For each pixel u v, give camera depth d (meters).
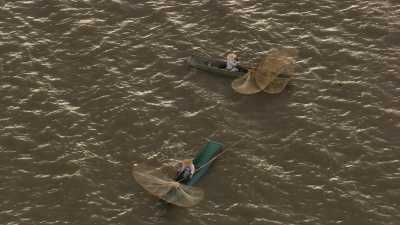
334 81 154.12
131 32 169.25
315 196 128.25
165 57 162.00
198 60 159.25
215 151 136.62
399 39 164.75
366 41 164.88
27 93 151.50
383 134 140.75
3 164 134.75
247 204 127.06
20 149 138.25
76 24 171.12
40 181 131.62
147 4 178.25
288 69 155.38
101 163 135.50
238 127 143.50
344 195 128.25
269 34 167.88
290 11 175.25
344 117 145.12
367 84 152.88
